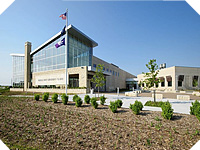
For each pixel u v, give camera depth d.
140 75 51.69
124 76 56.06
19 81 37.44
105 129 4.35
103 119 5.45
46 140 3.67
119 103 8.00
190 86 34.62
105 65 37.72
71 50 24.89
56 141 3.61
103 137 3.77
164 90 35.19
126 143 3.44
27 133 4.16
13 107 8.10
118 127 4.52
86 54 29.77
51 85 25.86
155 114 6.33
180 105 9.34
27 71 33.19
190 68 34.94
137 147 3.24
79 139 3.67
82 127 4.56
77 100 8.28
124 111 7.00
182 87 34.31
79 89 20.75
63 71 23.98
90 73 22.95
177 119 5.49
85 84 20.97
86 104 9.29
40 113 6.53
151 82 10.11
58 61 25.44
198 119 5.08
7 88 41.66
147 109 7.63
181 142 3.49
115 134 3.96
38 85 29.09
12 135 4.03
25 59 33.62
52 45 27.14
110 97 14.99
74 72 22.50
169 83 36.16
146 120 5.32
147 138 3.70
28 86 32.03
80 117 5.77
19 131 4.32
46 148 3.26
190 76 34.72
